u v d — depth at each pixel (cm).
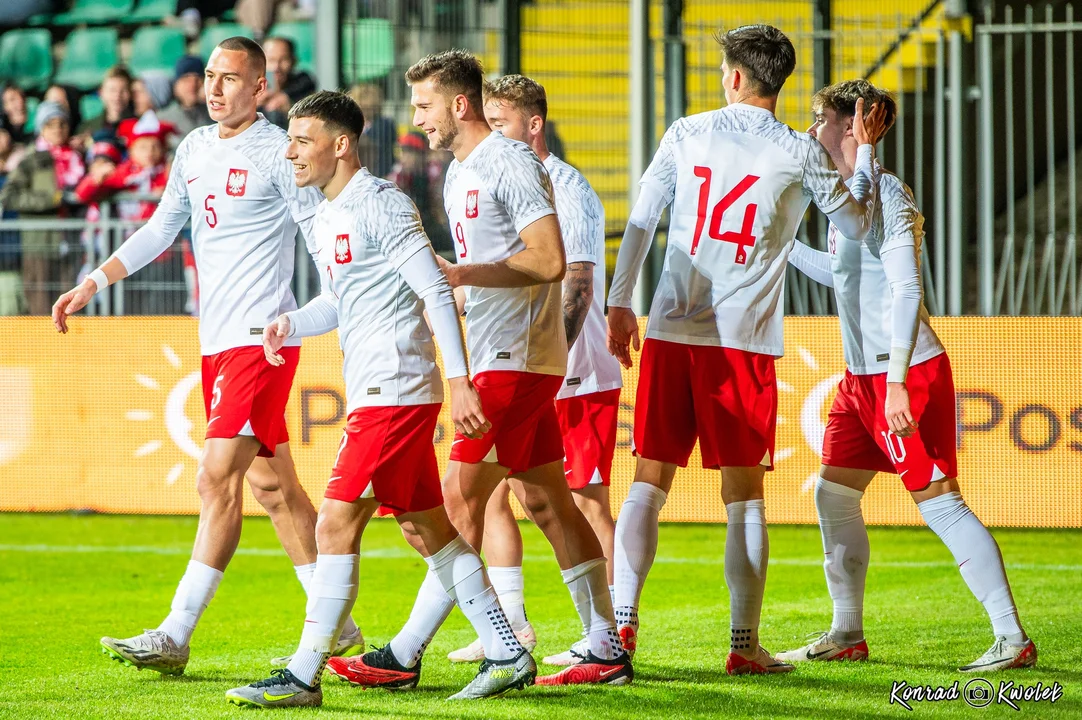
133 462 2741
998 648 1407
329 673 1402
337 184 1234
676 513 2559
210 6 4800
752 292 1362
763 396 1370
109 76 3988
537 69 4147
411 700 1266
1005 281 3475
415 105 1324
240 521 1439
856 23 3641
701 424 1370
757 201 1355
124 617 1811
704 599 1950
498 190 1272
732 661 1384
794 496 2500
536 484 1348
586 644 1411
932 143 3550
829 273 1551
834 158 1470
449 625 1742
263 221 1465
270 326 1326
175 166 1542
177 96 3884
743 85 1393
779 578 2138
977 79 3150
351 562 1233
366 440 1216
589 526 1356
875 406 1438
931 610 1814
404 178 3152
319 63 3178
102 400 2755
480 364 1317
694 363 1368
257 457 1530
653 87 2853
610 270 3428
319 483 2614
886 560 2311
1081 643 1538
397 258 1190
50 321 2773
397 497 1226
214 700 1266
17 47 4938
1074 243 2925
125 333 2736
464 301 1616
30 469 2792
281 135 1468
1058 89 3753
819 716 1186
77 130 4284
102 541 2588
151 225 1591
